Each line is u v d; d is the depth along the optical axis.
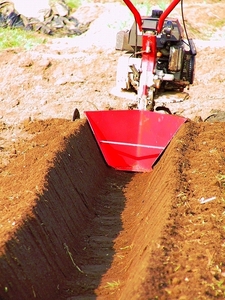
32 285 2.86
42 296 2.90
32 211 3.11
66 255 3.23
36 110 5.08
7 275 2.75
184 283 2.67
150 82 4.09
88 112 4.27
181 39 4.32
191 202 3.22
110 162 4.26
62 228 3.32
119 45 4.36
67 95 5.30
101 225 3.62
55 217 3.29
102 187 4.05
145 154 4.22
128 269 3.10
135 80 4.19
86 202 3.74
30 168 3.65
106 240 3.47
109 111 4.25
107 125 4.25
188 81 4.29
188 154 3.80
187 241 2.92
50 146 3.84
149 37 4.05
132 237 3.43
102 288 3.07
